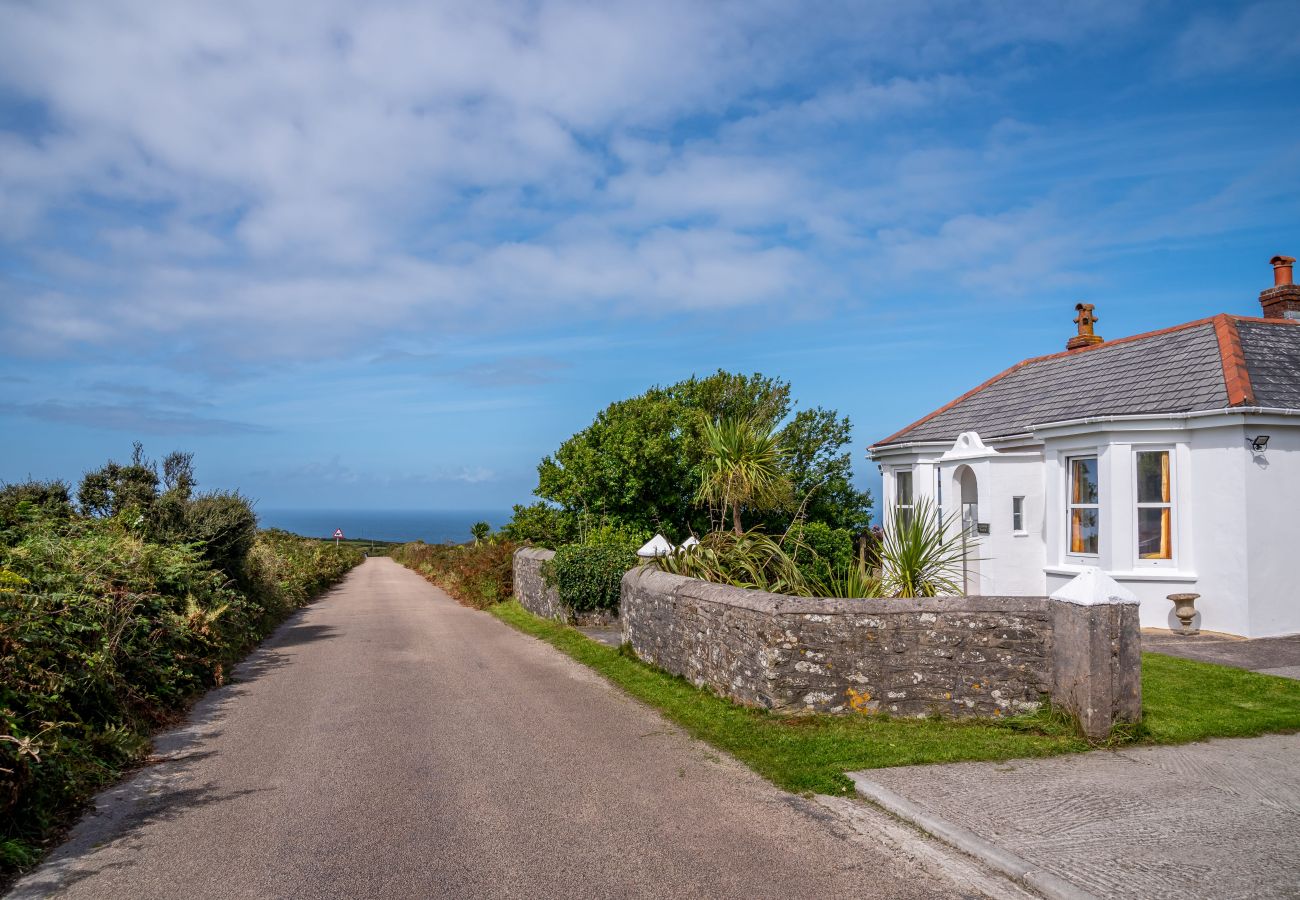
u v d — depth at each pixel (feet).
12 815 16.90
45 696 21.04
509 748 23.75
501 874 15.19
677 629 32.96
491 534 94.94
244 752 23.71
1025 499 48.70
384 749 23.77
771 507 49.24
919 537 30.73
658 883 14.79
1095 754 21.66
